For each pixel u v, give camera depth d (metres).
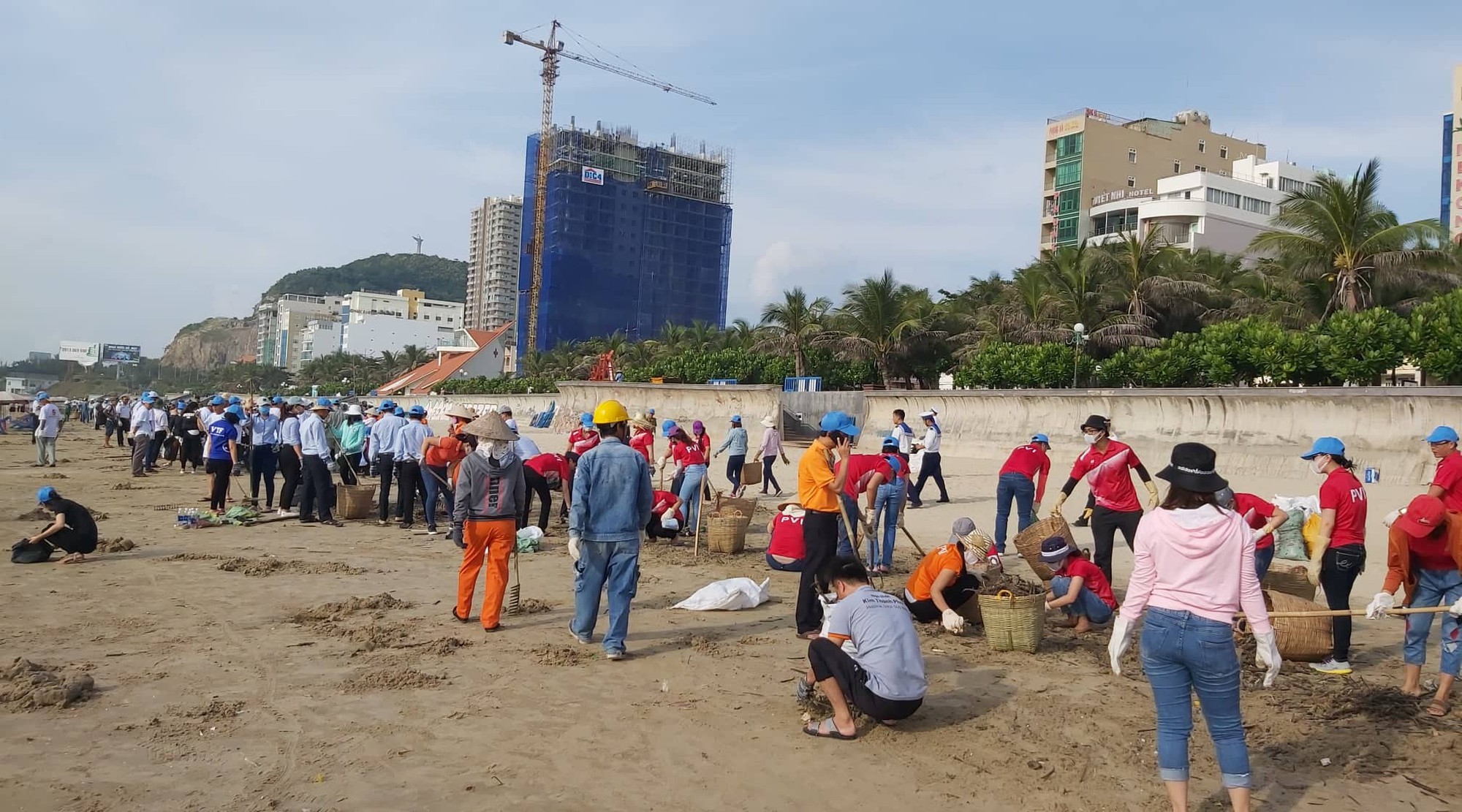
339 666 6.42
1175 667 4.01
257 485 15.35
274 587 9.06
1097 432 8.44
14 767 4.56
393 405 14.20
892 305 50.81
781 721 5.51
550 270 127.75
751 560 11.27
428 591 9.06
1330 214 35.31
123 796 4.27
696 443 13.96
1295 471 19.72
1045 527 8.27
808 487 7.30
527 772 4.65
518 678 6.24
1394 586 5.77
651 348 78.81
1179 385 29.23
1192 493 4.01
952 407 30.05
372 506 15.44
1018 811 4.33
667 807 4.29
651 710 5.64
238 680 6.06
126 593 8.59
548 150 133.00
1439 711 5.59
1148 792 4.55
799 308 53.62
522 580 9.74
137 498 16.88
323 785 4.44
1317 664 6.81
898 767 4.84
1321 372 25.59
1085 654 7.05
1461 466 6.03
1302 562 8.77
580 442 14.09
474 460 7.57
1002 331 45.69
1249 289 45.97
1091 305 44.41
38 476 21.06
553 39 144.62
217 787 4.39
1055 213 82.56
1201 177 73.44
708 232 138.25
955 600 7.85
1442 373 22.48
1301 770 4.88
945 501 16.84
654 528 12.66
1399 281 34.94
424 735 5.13
